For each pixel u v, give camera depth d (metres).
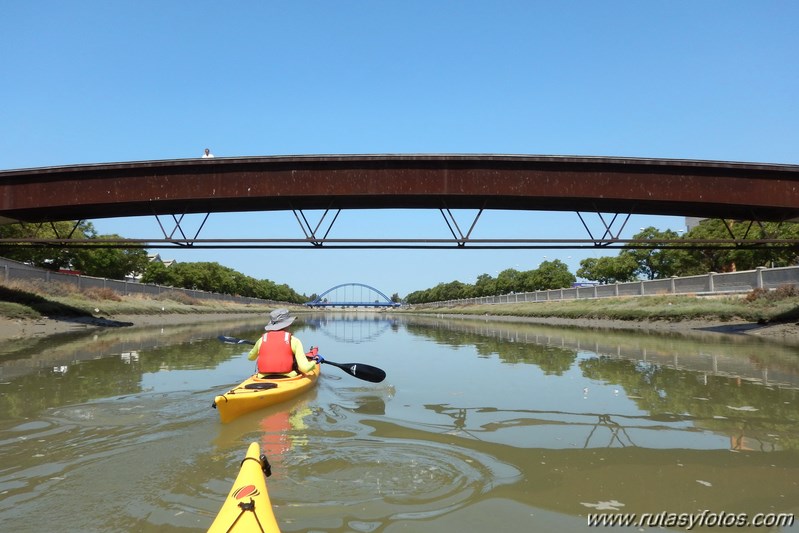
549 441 5.66
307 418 6.77
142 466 4.83
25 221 23.89
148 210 22.89
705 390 8.66
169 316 40.34
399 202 22.39
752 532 3.54
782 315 21.66
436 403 7.79
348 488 4.24
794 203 20.09
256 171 21.12
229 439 5.72
